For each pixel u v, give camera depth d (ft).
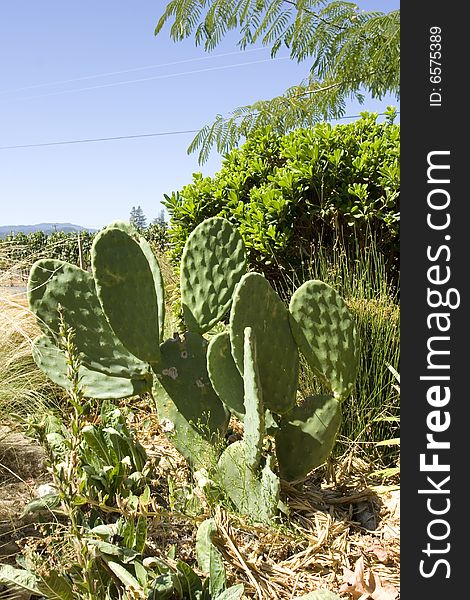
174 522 6.06
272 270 11.87
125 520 5.68
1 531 5.79
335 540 5.95
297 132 13.14
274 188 11.77
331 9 15.52
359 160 11.30
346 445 7.80
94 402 8.61
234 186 12.76
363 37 15.55
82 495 5.64
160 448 7.93
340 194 11.38
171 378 7.05
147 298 6.81
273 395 6.59
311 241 11.73
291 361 6.65
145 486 6.34
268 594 5.34
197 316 7.50
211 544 5.17
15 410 8.02
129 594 4.85
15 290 9.74
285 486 6.56
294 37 15.74
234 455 6.30
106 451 6.41
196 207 13.07
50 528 5.63
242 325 6.30
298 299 6.59
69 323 7.04
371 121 12.66
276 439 6.72
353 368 6.65
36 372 8.87
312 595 4.92
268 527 5.99
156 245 17.44
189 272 7.54
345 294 9.51
